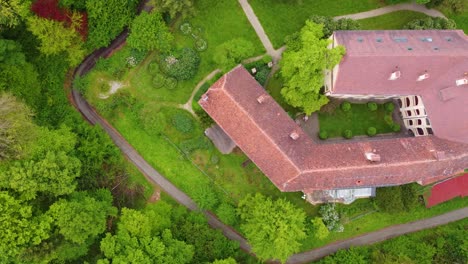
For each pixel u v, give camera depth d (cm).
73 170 5406
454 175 6197
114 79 6091
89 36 5897
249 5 6128
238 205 5903
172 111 6103
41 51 5606
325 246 6259
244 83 5559
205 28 6106
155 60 6091
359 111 6150
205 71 6125
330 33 5781
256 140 5381
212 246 5741
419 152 5497
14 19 5269
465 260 5944
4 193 4944
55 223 5072
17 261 5022
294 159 5278
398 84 5444
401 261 5838
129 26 5947
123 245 5294
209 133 6000
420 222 6278
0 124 4838
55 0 5709
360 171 5347
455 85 5394
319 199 5988
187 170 6125
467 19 6272
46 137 5381
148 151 6116
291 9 6141
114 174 5962
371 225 6262
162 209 5794
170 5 5488
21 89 5488
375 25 6212
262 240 5531
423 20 5919
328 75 5656
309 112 5678
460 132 5569
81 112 6144
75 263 5562
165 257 5303
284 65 5544
